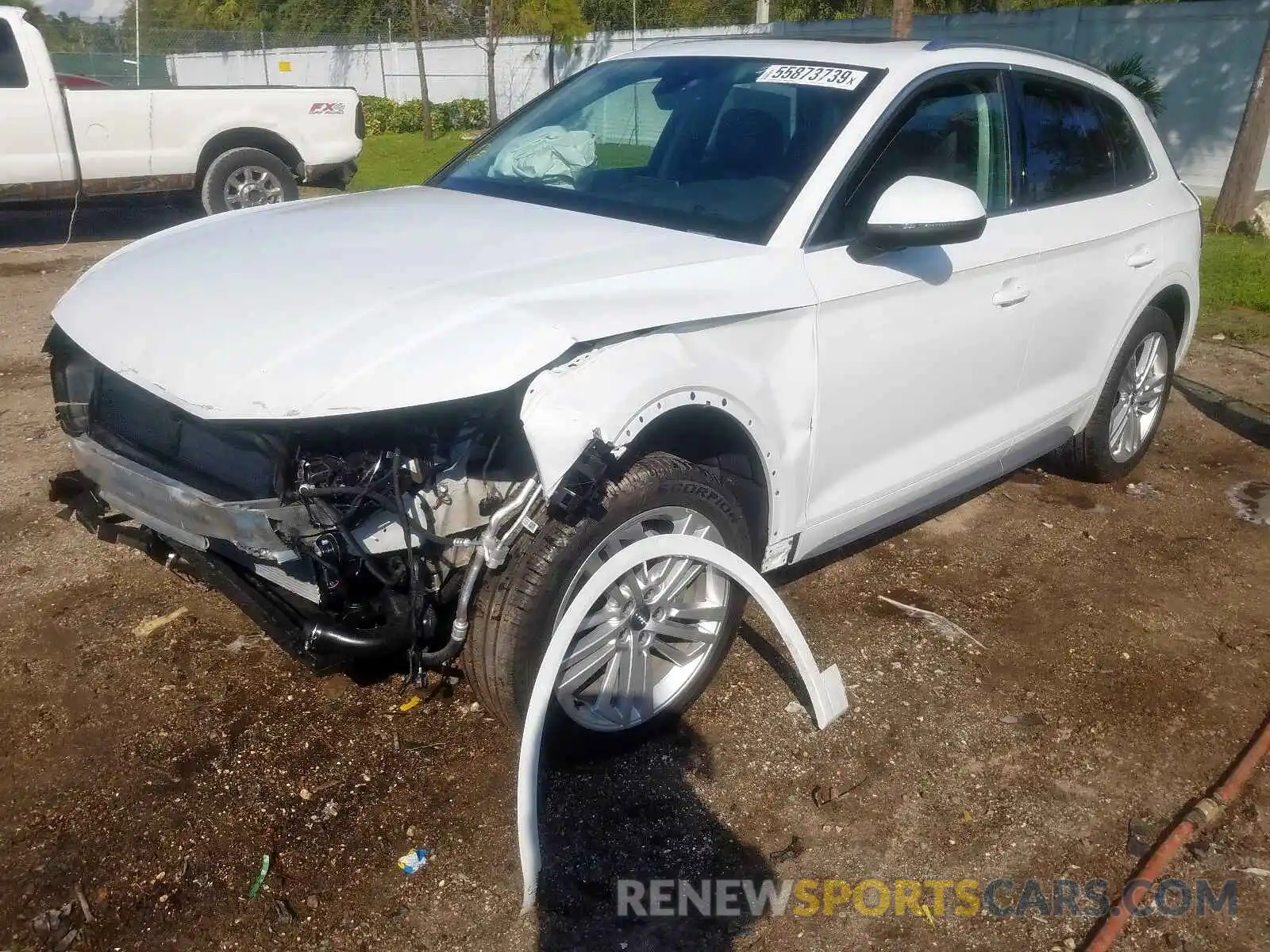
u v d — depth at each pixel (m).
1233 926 2.59
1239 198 11.67
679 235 3.19
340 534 2.49
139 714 3.12
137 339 2.71
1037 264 3.97
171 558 2.93
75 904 2.48
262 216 3.58
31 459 4.81
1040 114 4.18
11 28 8.67
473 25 25.92
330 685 3.28
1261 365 7.23
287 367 2.46
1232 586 4.28
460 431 2.64
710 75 3.84
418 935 2.45
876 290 3.28
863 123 3.38
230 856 2.63
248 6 34.34
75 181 9.19
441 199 3.71
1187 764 3.19
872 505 3.61
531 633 2.63
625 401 2.55
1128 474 5.34
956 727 3.28
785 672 3.49
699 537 2.84
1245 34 14.70
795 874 2.69
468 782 2.91
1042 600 4.08
